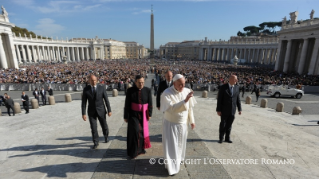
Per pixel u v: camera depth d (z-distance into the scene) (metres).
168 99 3.12
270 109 11.07
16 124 7.42
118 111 8.73
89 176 3.37
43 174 3.49
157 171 3.40
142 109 3.91
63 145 4.87
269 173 3.53
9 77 25.89
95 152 4.37
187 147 4.45
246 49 90.56
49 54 83.31
